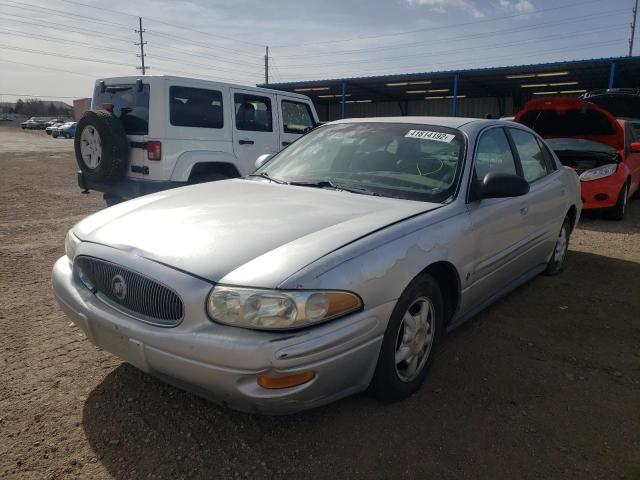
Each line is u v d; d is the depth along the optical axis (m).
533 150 4.55
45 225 7.29
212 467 2.32
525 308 4.32
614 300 4.56
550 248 4.75
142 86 6.66
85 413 2.70
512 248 3.79
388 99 34.56
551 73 22.25
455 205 3.12
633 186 9.27
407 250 2.62
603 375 3.24
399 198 3.20
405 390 2.81
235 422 2.64
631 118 10.75
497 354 3.47
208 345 2.15
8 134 49.03
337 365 2.28
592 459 2.44
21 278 4.82
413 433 2.58
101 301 2.60
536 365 3.34
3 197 9.90
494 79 24.42
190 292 2.23
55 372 3.09
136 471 2.29
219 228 2.63
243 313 2.15
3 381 2.98
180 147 6.76
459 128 3.63
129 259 2.47
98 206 9.02
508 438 2.57
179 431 2.56
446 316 3.23
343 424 2.64
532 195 4.09
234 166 7.43
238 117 7.51
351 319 2.31
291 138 8.41
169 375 2.35
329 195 3.24
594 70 21.19
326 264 2.29
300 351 2.13
